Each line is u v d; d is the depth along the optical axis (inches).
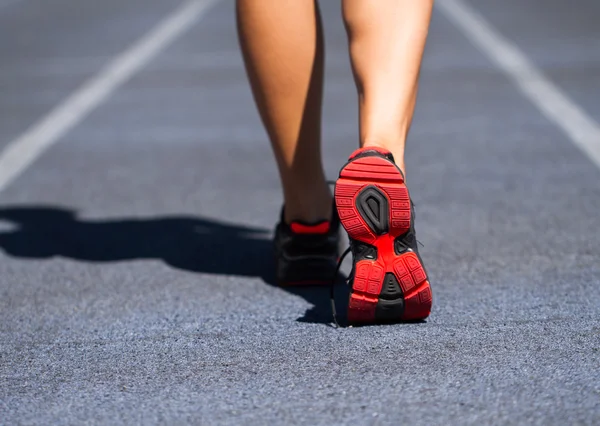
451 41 522.0
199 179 259.9
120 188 252.1
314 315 140.6
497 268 165.2
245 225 209.2
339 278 163.6
